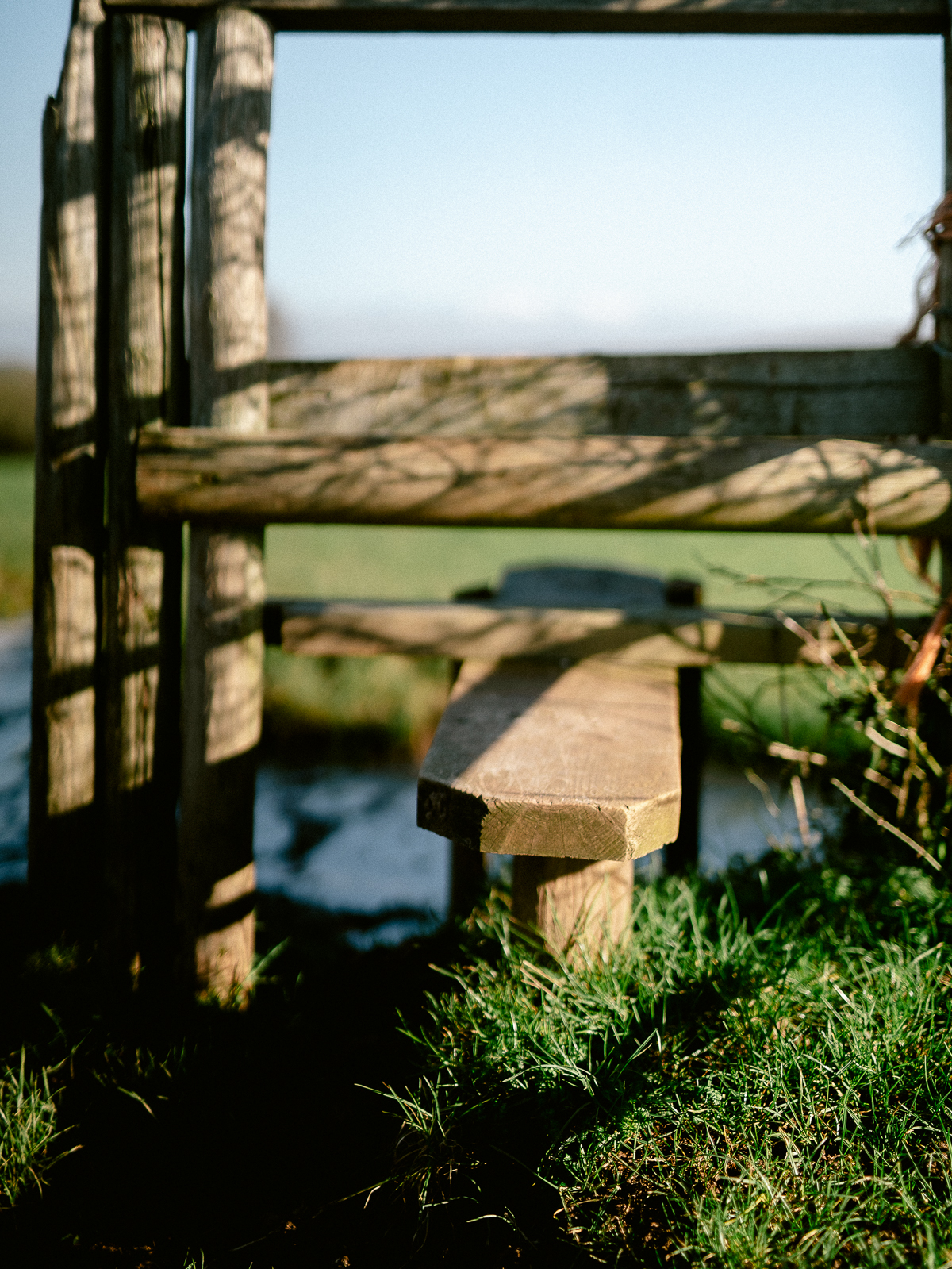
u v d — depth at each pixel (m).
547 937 2.08
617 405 2.62
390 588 8.61
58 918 2.68
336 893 3.62
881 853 2.58
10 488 14.88
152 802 2.62
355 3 2.40
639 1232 1.56
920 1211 1.51
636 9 2.44
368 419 2.64
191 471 2.46
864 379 2.56
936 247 2.51
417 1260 1.61
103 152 2.52
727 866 2.75
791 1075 1.77
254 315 2.49
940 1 2.44
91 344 2.54
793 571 9.40
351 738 5.39
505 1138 1.73
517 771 1.87
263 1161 1.87
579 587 4.18
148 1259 1.68
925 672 2.29
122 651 2.57
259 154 2.46
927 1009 1.88
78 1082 2.08
